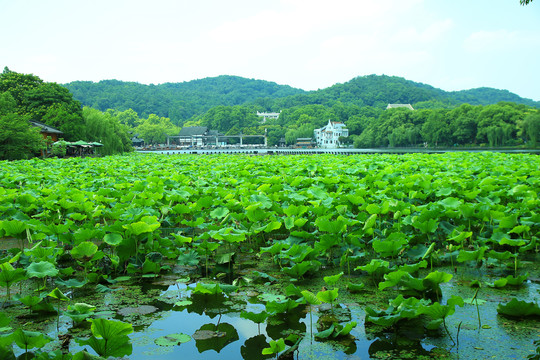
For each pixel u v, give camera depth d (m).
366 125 126.31
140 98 198.50
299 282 5.62
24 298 4.42
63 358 3.23
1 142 31.97
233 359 3.58
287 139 136.00
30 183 12.49
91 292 5.27
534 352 3.59
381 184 10.42
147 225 5.83
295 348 3.66
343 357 3.58
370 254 6.88
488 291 5.08
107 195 10.20
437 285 4.68
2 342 3.26
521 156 24.30
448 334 3.96
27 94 50.41
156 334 4.09
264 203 8.22
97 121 53.94
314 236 7.14
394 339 3.90
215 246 6.05
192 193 9.96
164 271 6.20
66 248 7.29
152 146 123.44
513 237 6.86
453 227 7.11
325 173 14.20
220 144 132.00
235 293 5.23
